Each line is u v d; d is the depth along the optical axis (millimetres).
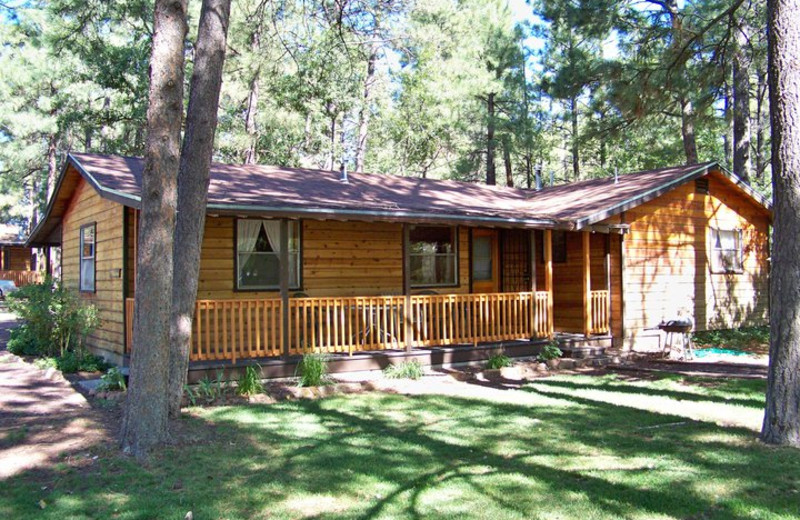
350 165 33750
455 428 6848
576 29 16953
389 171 33531
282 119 23125
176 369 7109
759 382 9469
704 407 7812
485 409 7777
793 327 6031
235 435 6500
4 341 15914
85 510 4535
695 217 14922
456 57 27375
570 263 14250
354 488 4984
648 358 12273
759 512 4383
